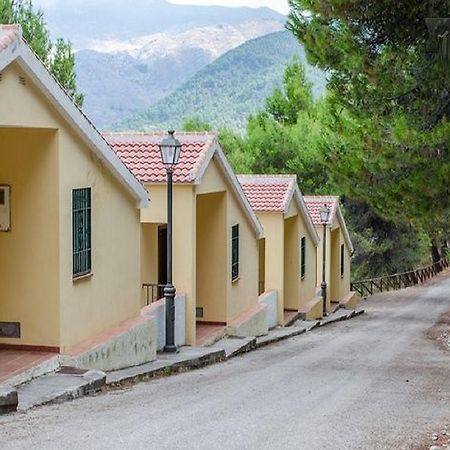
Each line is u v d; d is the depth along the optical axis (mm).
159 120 122062
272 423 10883
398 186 19078
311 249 35719
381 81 19250
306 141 48250
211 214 23531
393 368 18344
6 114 12523
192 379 15875
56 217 14234
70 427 10156
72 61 30984
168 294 18719
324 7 18625
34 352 14352
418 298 48938
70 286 14672
